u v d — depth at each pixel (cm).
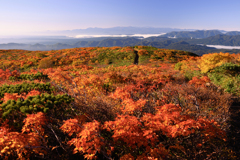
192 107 452
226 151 295
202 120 288
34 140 238
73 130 280
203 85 723
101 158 276
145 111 421
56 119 360
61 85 725
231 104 509
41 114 293
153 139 258
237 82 669
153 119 308
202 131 275
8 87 573
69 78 914
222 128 349
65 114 366
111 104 444
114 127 288
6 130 254
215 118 370
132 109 348
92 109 400
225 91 654
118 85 786
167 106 336
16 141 212
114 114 401
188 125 260
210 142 314
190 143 295
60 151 280
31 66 3400
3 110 326
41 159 253
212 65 1080
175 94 560
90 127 258
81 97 495
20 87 587
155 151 241
